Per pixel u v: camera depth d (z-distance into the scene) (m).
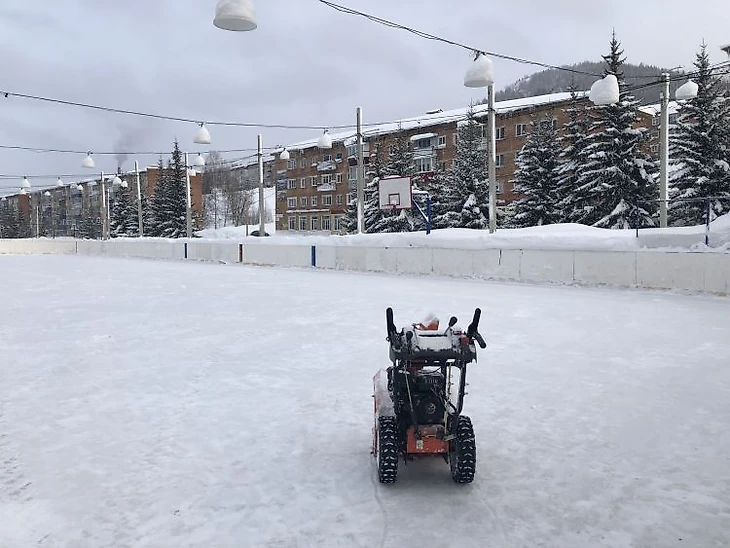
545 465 5.35
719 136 34.09
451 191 45.16
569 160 40.94
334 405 7.27
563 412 6.89
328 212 83.25
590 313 14.79
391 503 4.62
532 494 4.76
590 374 8.65
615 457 5.52
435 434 4.82
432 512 4.46
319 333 12.32
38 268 35.12
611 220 35.16
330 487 4.93
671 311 15.09
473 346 4.94
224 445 5.94
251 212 107.94
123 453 5.74
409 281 24.64
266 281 25.36
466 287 21.75
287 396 7.69
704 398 7.40
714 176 33.72
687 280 18.89
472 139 45.75
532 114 58.16
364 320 14.01
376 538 4.08
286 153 35.62
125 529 4.25
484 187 44.44
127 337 12.13
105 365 9.61
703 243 19.00
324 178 83.81
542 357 9.80
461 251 25.50
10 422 6.73
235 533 4.18
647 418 6.65
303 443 5.98
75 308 16.83
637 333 11.97
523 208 42.44
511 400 7.37
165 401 7.52
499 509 4.50
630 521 4.30
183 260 43.66
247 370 9.16
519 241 23.91
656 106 58.28
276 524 4.30
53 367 9.50
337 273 29.72
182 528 4.26
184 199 65.88
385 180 31.81
